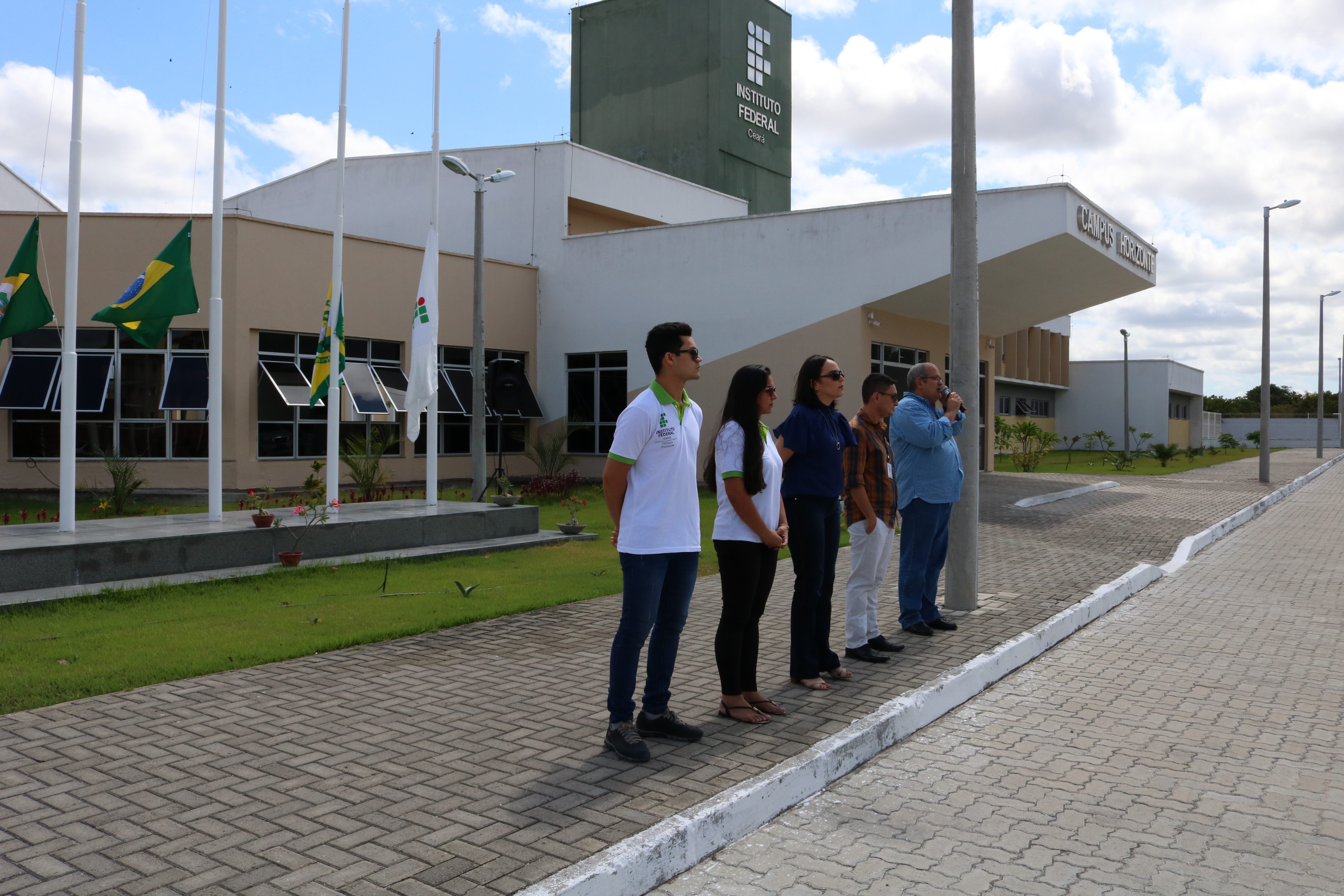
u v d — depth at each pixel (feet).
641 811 12.36
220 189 34.76
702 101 119.96
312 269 64.18
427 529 37.04
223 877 10.46
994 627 24.08
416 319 42.78
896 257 67.26
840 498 18.51
